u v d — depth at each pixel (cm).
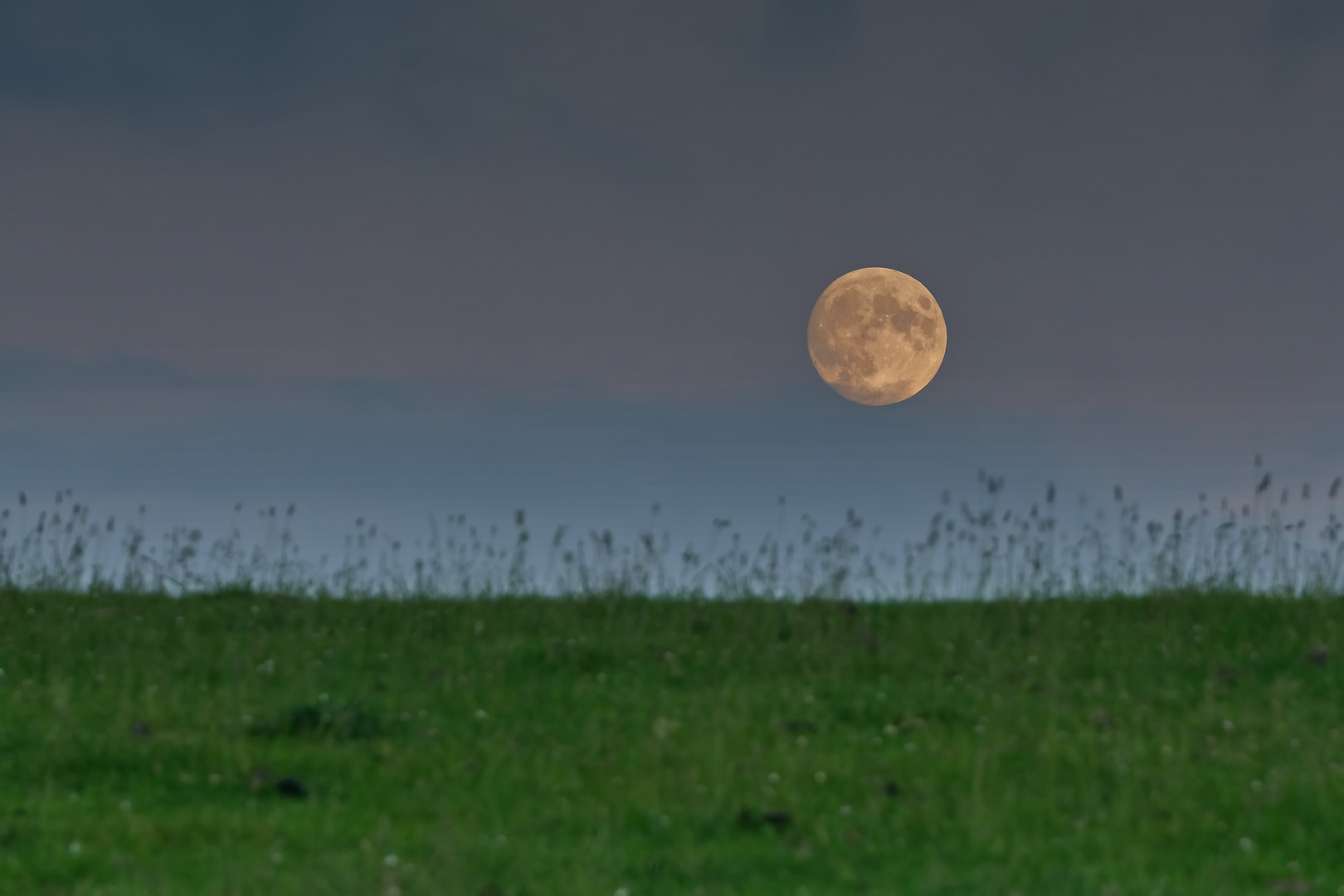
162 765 3609
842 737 3981
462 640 5281
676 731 3922
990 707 4241
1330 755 3588
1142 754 3666
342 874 2680
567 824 3195
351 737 3959
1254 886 2814
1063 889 2723
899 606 5903
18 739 3825
